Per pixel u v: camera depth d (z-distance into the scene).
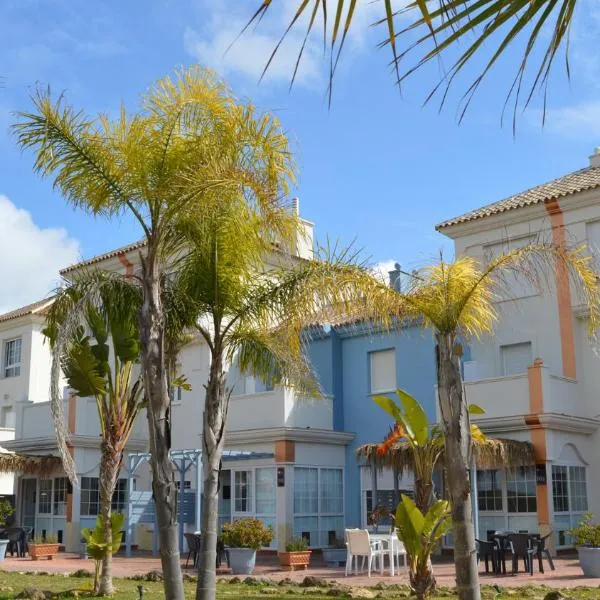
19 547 23.53
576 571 17.03
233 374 26.44
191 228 10.20
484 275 10.03
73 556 23.50
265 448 24.33
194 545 18.83
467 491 9.30
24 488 29.31
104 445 13.33
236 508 24.89
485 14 2.43
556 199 23.05
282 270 10.78
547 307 23.30
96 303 11.04
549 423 20.64
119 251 27.36
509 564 18.89
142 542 26.52
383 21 2.54
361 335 26.03
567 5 2.47
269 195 9.55
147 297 9.79
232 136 9.58
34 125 9.98
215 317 10.61
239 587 14.78
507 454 19.69
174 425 27.30
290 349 11.64
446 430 9.48
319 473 24.86
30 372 34.00
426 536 10.78
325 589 14.20
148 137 9.86
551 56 2.55
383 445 16.42
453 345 9.85
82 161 10.05
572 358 22.62
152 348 9.58
